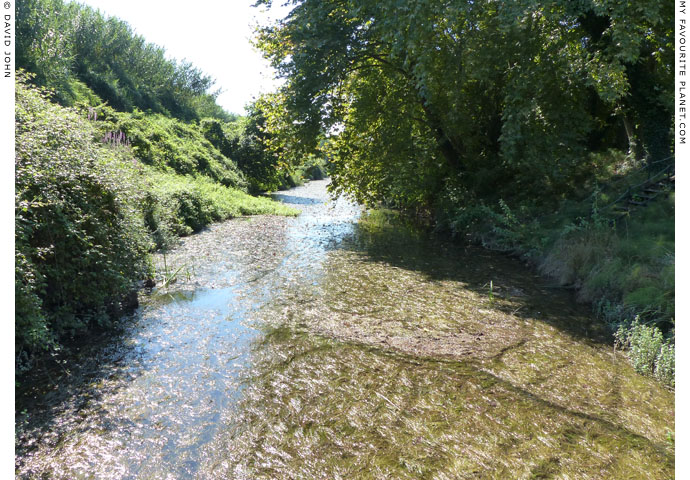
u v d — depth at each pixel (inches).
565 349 247.1
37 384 195.9
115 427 167.5
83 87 871.1
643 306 273.6
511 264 456.8
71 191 242.2
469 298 340.2
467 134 584.7
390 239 597.0
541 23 491.8
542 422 175.8
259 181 1269.7
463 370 219.9
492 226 552.4
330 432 166.9
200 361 224.5
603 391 200.8
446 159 661.3
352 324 281.4
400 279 393.4
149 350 235.5
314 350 241.0
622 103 564.4
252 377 208.7
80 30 1097.4
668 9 439.8
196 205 652.7
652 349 221.9
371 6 468.8
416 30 426.3
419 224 728.3
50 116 269.9
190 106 1573.6
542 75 483.2
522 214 536.4
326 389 198.8
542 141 489.1
